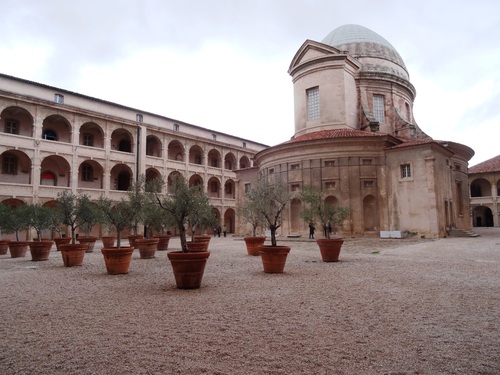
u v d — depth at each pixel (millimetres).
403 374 4727
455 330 6531
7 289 11258
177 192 13617
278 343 5965
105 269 16094
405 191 32750
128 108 50312
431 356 5324
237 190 49219
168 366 5082
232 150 62594
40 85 41562
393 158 33781
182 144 54812
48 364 5188
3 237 39312
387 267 14883
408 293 9719
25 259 21609
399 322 7059
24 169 41469
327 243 17156
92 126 46031
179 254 10766
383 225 33469
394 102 43875
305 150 36062
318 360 5223
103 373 4867
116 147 49562
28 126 41938
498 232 41594
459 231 32656
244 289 10664
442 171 33969
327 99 40750
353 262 16812
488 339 6051
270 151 38844
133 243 28281
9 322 7398
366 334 6355
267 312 7961
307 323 7078
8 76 39188
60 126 44312
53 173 43438
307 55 43156
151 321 7352
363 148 34500
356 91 43062
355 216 33844
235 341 6090
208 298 9469
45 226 22875
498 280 11586
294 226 36844
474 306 8250
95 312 8148
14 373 4891
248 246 21594
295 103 44156
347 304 8586
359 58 44312
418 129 43031
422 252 20625
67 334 6547
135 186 20188
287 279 12398
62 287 11508
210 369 4973
